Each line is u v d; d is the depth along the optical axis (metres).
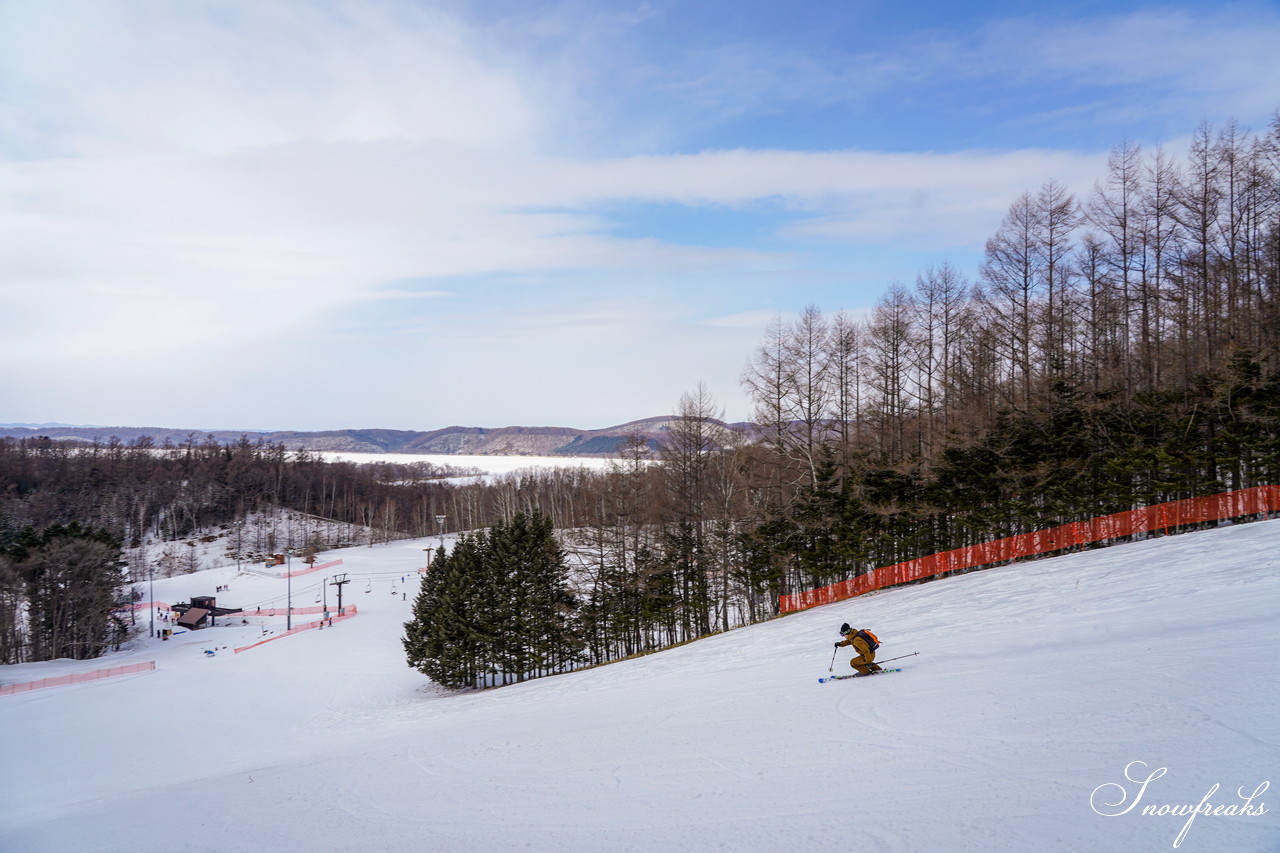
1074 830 5.23
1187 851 4.64
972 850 5.15
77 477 145.12
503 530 44.38
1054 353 34.84
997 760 7.10
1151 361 32.12
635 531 46.28
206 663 59.38
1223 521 26.02
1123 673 9.62
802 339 39.62
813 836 5.87
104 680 52.38
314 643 63.97
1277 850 4.50
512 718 17.55
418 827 8.11
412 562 118.06
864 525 33.34
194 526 146.00
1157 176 32.72
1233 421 26.02
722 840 6.11
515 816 7.91
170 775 25.25
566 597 43.59
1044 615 16.80
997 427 31.83
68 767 29.41
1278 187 30.25
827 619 25.95
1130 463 27.59
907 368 40.19
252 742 31.92
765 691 13.96
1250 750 6.23
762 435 40.59
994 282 35.88
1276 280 30.44
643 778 8.69
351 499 178.62
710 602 41.97
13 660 67.81
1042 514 30.27
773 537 37.09
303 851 7.85
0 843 11.45
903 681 12.05
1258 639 10.24
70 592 68.62
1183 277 32.78
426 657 43.59
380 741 19.69
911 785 6.78
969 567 31.64
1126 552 23.31
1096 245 35.19
